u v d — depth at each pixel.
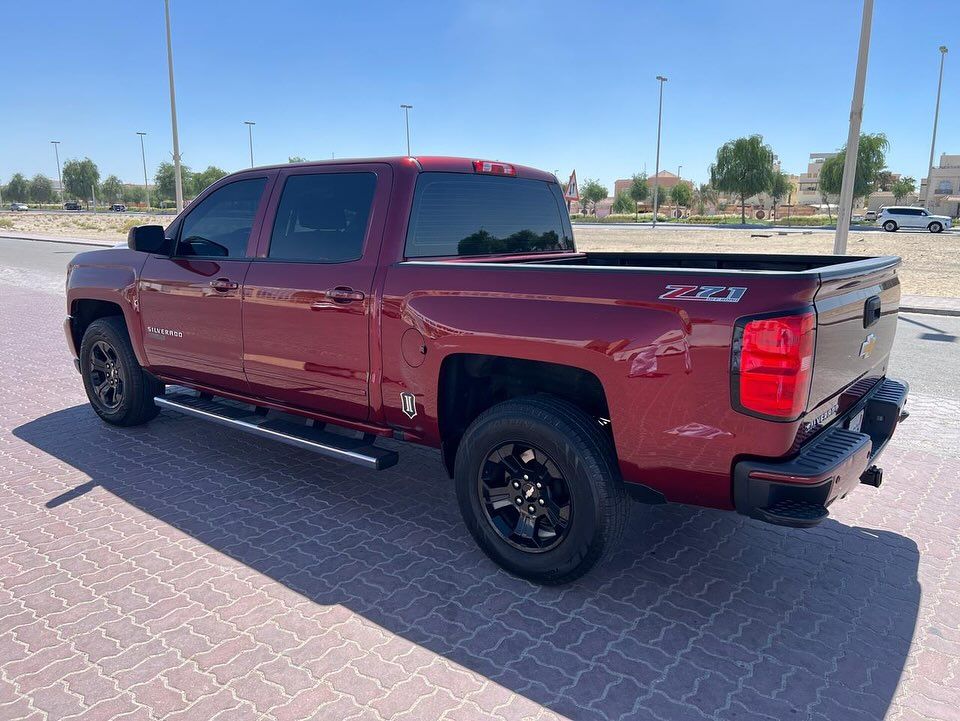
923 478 4.85
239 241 4.49
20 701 2.59
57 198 166.50
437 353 3.48
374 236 3.80
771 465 2.75
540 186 4.74
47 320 11.08
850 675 2.79
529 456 3.36
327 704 2.59
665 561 3.68
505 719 2.52
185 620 3.10
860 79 11.98
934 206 101.38
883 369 3.95
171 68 26.94
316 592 3.34
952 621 3.16
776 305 2.67
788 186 85.81
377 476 4.79
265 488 4.56
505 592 3.36
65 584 3.39
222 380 4.69
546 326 3.12
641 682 2.73
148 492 4.48
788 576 3.54
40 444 5.33
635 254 4.96
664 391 2.88
